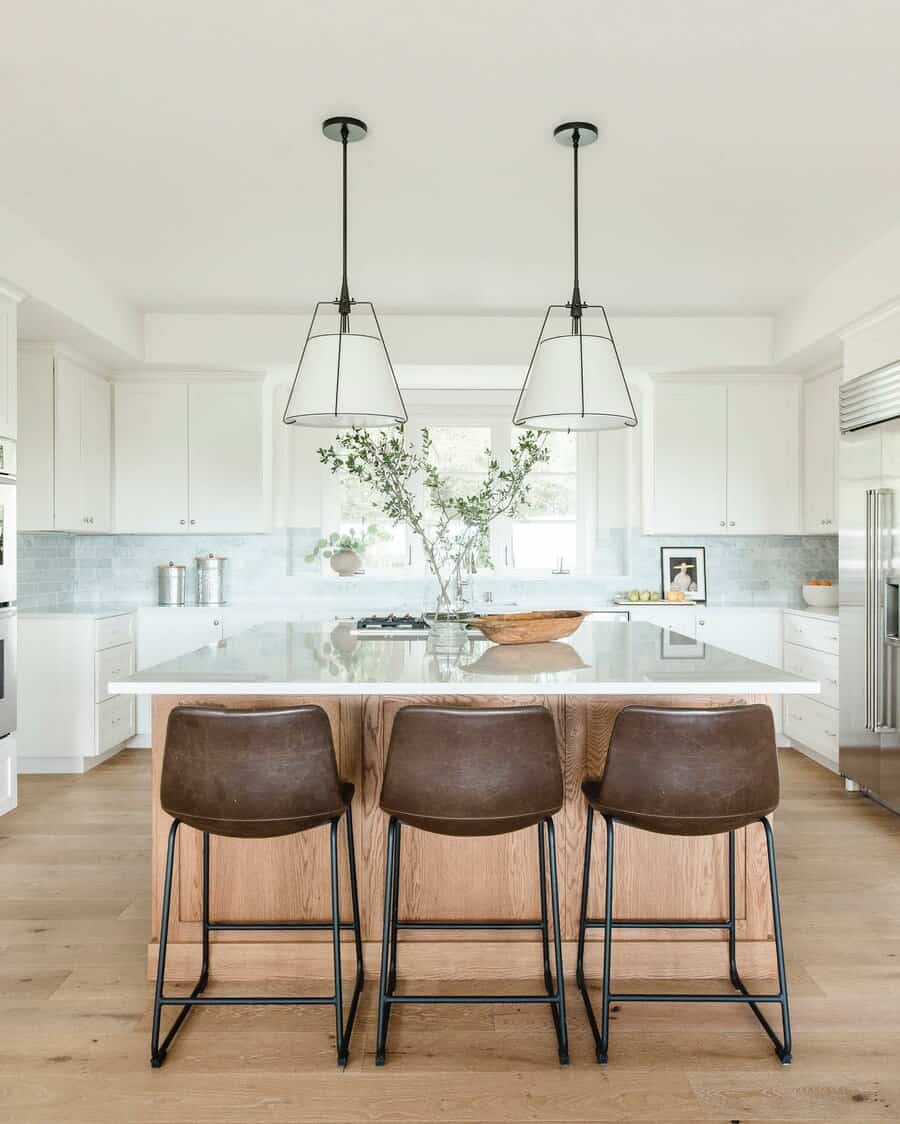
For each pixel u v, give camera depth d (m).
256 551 6.07
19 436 4.82
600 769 2.61
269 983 2.56
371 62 2.61
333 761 2.17
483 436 6.20
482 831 2.15
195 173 3.37
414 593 6.01
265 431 5.75
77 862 3.52
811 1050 2.22
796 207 3.69
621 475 6.21
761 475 5.68
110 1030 2.31
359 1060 2.19
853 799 4.38
